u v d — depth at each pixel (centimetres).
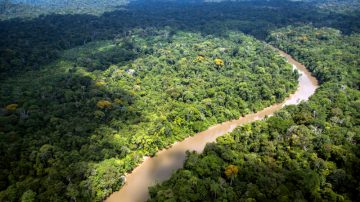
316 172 9331
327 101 13712
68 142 11062
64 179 9562
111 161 10269
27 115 12650
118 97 14450
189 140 12756
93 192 9319
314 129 11400
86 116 12875
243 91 15112
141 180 10662
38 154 10244
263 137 11156
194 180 8994
